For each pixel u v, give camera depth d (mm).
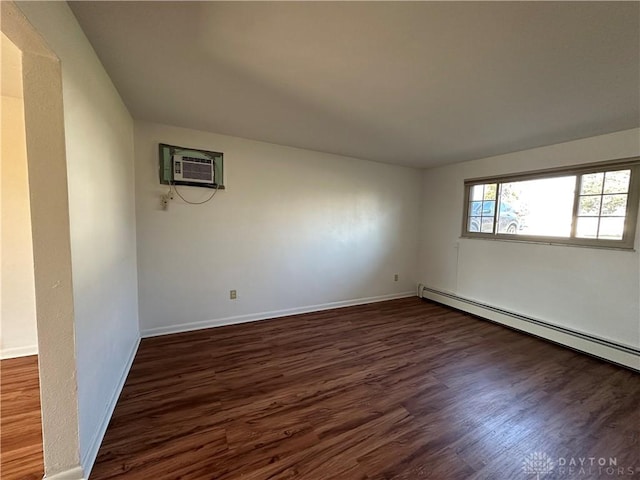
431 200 4664
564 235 3041
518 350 2830
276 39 1464
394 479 1362
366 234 4312
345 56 1603
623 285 2596
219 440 1580
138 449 1497
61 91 1145
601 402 2012
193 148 2986
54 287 1180
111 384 1808
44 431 1204
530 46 1455
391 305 4328
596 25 1276
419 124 2641
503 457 1518
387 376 2309
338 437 1629
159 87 2018
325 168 3863
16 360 2414
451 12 1226
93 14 1281
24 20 914
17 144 2398
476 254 3926
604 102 2068
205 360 2500
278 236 3580
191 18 1312
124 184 2309
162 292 2971
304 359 2562
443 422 1778
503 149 3387
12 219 2410
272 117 2578
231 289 3332
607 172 2721
